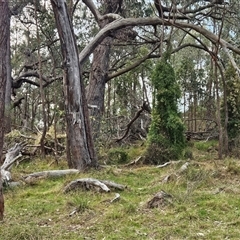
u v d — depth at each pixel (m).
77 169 9.21
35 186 7.85
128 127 14.43
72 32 9.30
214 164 9.25
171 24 11.86
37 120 27.08
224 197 6.23
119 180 8.08
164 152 10.41
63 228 5.00
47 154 12.69
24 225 5.01
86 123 9.51
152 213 5.52
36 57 21.11
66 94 9.31
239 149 11.88
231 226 4.93
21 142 11.85
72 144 9.33
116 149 11.73
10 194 7.04
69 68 9.27
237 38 16.27
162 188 6.87
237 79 13.13
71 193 6.78
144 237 4.60
